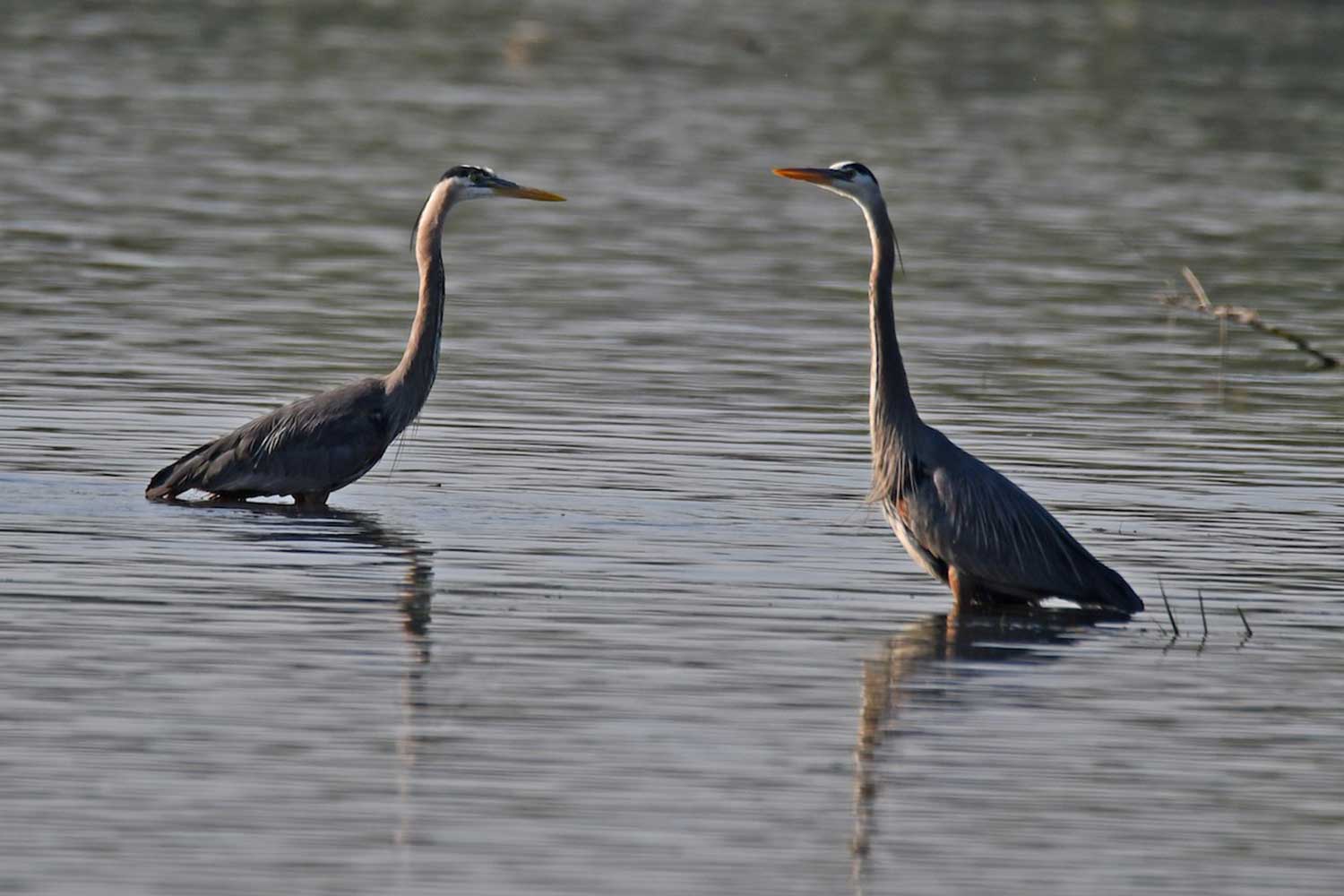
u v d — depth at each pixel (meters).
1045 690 13.07
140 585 14.63
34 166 36.31
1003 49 58.03
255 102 45.62
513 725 12.05
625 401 21.42
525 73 52.28
